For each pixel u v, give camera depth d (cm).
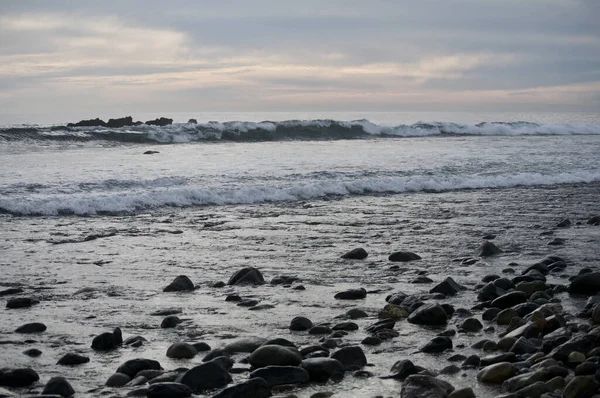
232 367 545
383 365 560
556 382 484
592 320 662
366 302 770
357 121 3681
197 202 1544
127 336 642
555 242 1122
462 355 579
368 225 1294
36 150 2531
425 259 1005
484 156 2583
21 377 514
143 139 2958
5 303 758
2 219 1306
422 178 1886
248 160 2323
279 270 932
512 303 737
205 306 750
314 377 528
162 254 1030
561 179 1997
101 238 1151
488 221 1344
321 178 1861
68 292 809
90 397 488
